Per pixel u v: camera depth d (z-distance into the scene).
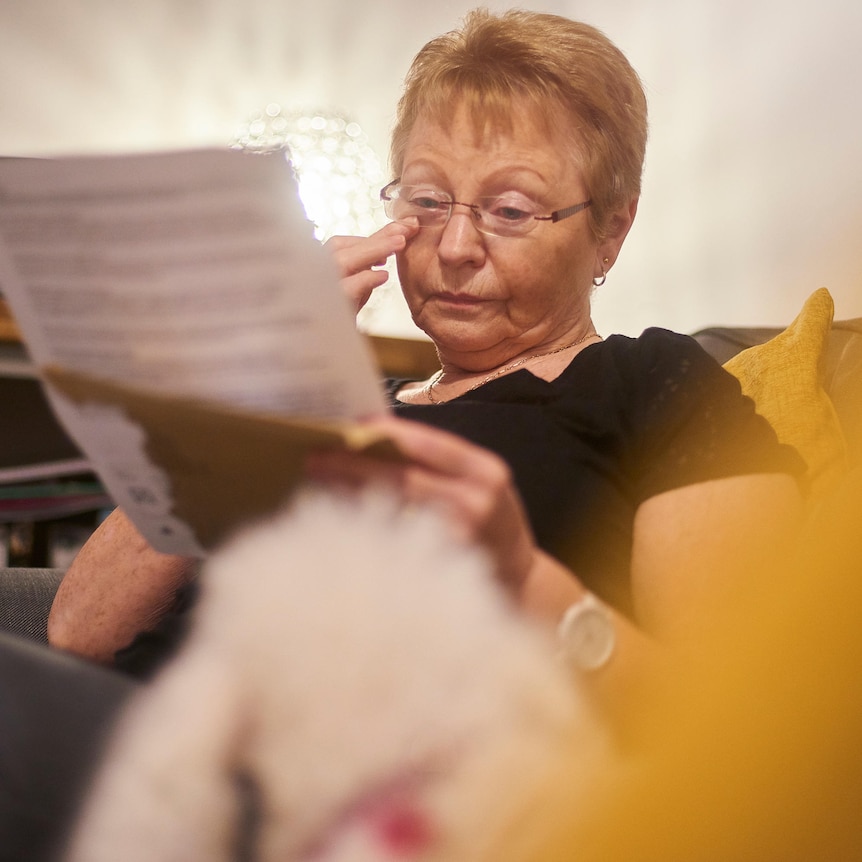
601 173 1.14
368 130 2.82
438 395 1.21
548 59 1.11
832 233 0.75
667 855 0.51
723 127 2.43
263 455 0.66
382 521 0.64
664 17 2.52
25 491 2.36
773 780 0.50
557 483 0.96
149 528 0.79
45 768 0.64
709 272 2.46
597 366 1.07
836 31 2.23
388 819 0.56
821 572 0.54
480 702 0.59
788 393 1.11
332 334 0.63
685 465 0.92
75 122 2.67
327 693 0.59
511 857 0.55
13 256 0.67
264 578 0.63
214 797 0.58
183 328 0.64
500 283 1.11
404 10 2.75
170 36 2.71
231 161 0.59
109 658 1.10
